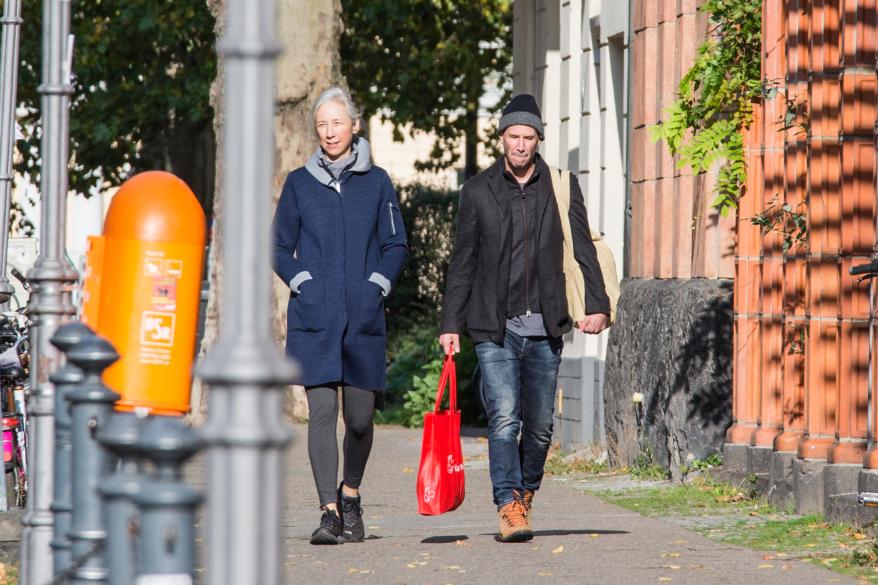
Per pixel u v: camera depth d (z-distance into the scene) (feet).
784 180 110.11
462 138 362.94
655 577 75.10
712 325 124.67
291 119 209.56
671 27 140.36
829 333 100.37
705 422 124.06
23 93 328.08
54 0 64.59
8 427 99.76
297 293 88.43
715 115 125.39
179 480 32.17
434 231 290.35
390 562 81.20
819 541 87.04
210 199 328.90
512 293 88.38
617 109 169.37
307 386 88.33
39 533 60.70
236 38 29.37
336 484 88.58
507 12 335.88
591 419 165.78
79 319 71.61
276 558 28.89
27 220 347.77
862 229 95.71
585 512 106.22
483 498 120.57
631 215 150.51
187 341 64.64
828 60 99.66
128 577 33.35
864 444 94.89
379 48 331.98
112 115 313.94
